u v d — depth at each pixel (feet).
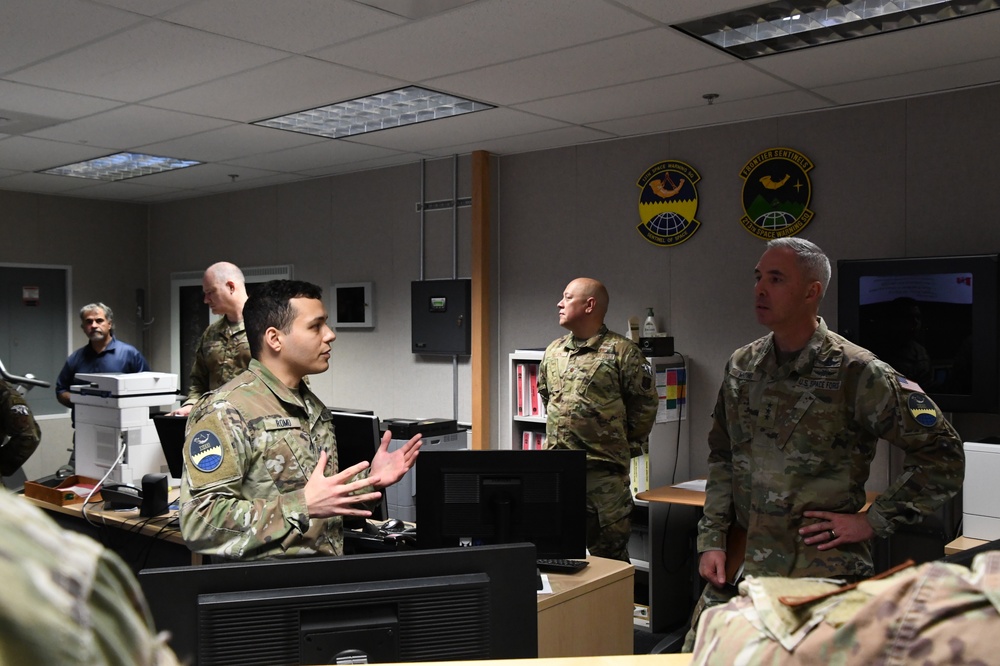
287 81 12.11
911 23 9.73
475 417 17.07
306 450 6.37
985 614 1.66
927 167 12.42
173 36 10.18
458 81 12.10
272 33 10.08
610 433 12.05
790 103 13.12
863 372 7.01
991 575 1.73
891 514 6.79
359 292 19.43
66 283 23.17
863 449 7.17
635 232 15.47
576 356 12.46
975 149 12.01
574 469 7.56
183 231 23.91
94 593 1.01
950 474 6.79
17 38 10.23
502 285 17.39
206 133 15.55
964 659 1.63
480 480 7.53
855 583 1.95
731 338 14.33
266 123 14.80
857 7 9.59
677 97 12.84
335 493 5.66
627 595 8.07
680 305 14.93
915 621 1.71
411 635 4.00
